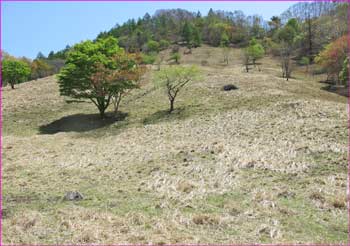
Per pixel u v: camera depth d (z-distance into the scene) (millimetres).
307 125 29297
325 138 25469
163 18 188375
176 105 43562
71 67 41625
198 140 29000
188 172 20141
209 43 141500
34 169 22859
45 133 39438
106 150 27703
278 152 22875
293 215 13852
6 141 33125
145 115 41250
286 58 82125
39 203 16094
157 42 136375
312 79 66500
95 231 12539
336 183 17266
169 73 41125
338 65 57844
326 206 14609
